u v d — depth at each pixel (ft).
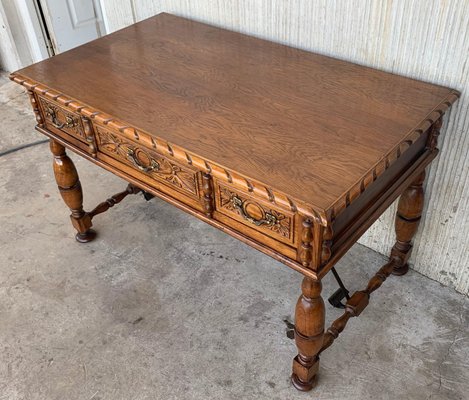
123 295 6.04
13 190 7.70
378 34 4.93
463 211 5.32
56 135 5.60
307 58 5.34
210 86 4.92
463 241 5.49
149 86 4.97
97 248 6.65
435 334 5.43
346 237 4.09
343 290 5.44
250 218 4.05
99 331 5.66
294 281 6.07
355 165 3.84
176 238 6.72
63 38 10.00
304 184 3.68
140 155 4.68
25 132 8.98
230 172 3.84
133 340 5.55
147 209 7.17
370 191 4.20
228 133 4.25
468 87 4.64
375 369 5.15
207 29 6.09
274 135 4.20
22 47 10.34
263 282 6.08
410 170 4.65
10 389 5.16
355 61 5.25
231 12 5.94
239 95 4.76
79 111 4.76
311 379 4.97
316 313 4.32
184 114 4.51
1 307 5.97
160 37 5.94
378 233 6.19
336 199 3.55
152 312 5.82
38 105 5.53
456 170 5.14
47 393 5.11
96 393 5.08
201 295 5.98
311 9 5.24
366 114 4.41
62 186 6.18
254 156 3.97
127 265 6.40
